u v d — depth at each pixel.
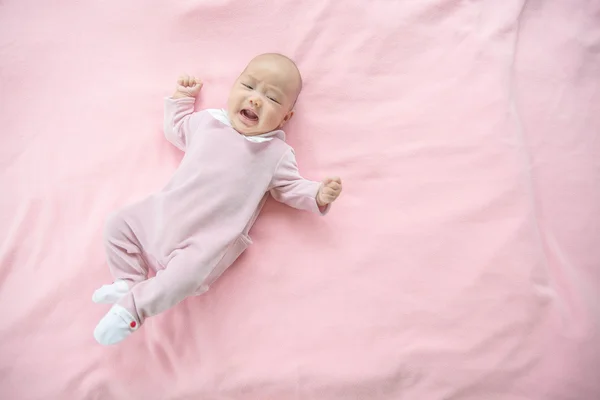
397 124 1.48
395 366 1.31
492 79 1.50
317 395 1.30
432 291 1.37
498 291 1.37
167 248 1.28
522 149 1.46
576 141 1.49
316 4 1.52
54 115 1.47
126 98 1.49
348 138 1.48
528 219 1.40
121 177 1.44
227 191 1.31
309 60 1.50
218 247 1.27
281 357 1.32
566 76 1.53
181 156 1.48
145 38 1.52
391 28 1.51
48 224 1.38
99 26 1.52
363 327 1.34
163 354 1.31
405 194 1.44
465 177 1.45
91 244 1.37
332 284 1.37
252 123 1.34
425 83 1.51
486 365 1.32
